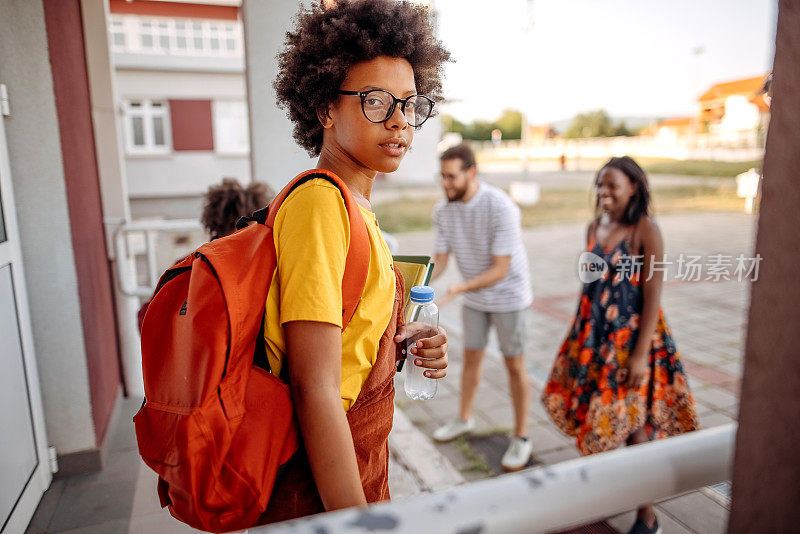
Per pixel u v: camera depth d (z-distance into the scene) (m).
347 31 0.98
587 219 12.62
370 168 1.06
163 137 15.04
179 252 10.09
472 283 2.75
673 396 2.01
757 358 0.50
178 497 0.89
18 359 2.25
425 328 1.24
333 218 0.89
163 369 0.92
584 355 2.11
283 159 3.24
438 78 1.16
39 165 2.36
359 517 0.42
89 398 2.60
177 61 14.23
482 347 3.04
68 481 2.58
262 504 0.87
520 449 2.88
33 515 2.33
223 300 0.86
